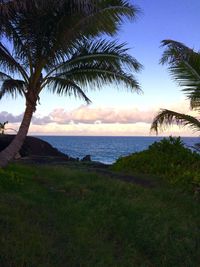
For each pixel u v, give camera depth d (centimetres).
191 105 1302
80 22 1218
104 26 1254
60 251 662
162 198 1149
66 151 6397
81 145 10281
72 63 1305
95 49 1295
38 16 1196
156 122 1341
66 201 1000
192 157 1655
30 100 1266
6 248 613
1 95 1382
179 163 1639
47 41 1248
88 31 1262
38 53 1265
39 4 1105
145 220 895
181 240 814
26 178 1213
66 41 1245
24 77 1278
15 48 1261
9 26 1209
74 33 1239
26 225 737
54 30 1235
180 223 915
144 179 1472
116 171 1677
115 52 1298
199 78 1230
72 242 718
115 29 1273
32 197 976
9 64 1257
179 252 764
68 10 1198
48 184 1203
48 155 2712
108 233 816
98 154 5562
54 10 1194
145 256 753
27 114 1266
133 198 1094
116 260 696
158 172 1584
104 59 1307
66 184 1181
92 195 1073
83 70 1321
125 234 823
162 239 804
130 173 1614
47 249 652
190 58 1213
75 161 2212
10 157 1239
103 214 909
